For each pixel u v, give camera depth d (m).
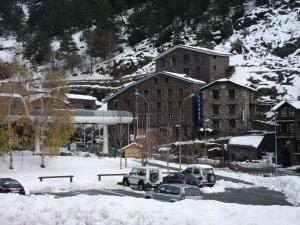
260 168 67.69
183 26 154.88
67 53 166.50
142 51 150.88
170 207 16.70
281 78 99.31
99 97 130.38
